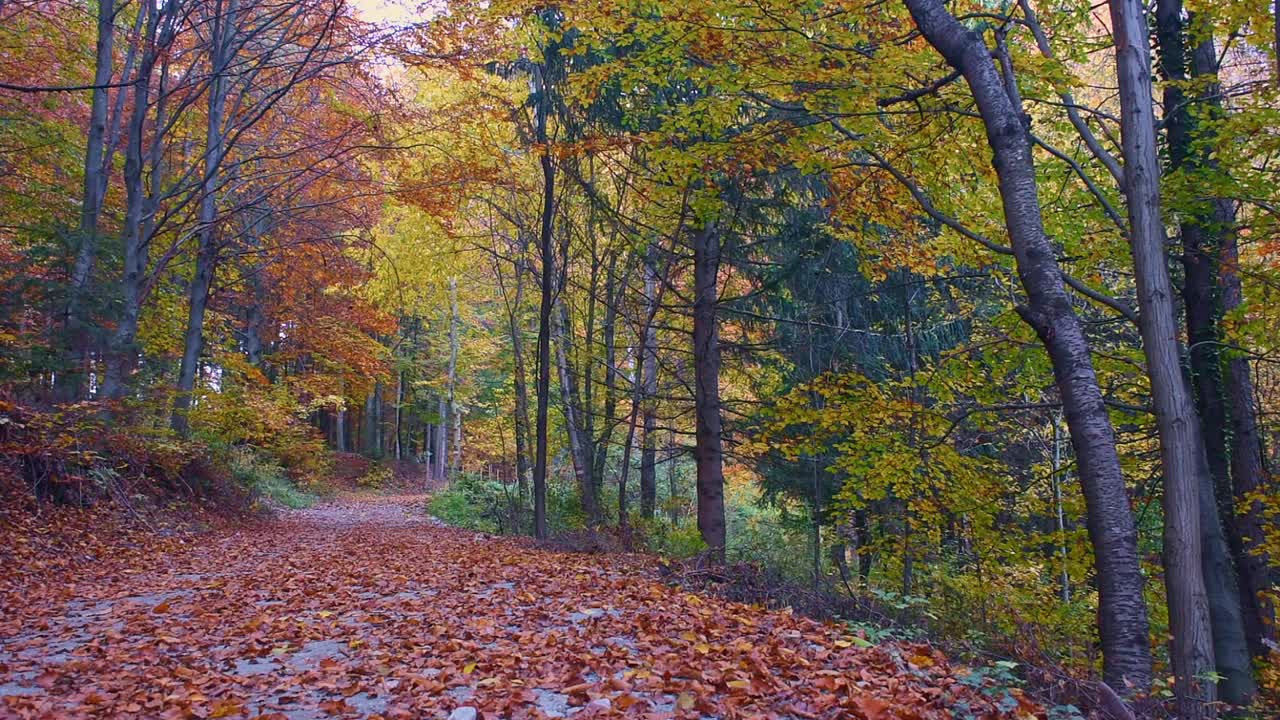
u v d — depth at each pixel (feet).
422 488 143.54
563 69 49.83
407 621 23.71
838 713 14.03
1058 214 35.83
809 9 29.66
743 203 44.73
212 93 63.57
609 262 62.54
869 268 39.70
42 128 57.52
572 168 51.75
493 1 34.76
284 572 36.09
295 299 97.19
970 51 25.48
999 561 41.22
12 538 36.11
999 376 38.93
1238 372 33.42
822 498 58.95
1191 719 19.13
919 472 41.34
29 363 42.22
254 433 79.97
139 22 57.47
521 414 69.87
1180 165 33.40
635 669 17.39
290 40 58.13
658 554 41.04
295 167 67.41
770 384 56.80
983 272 38.52
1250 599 32.45
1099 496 22.35
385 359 128.57
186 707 14.96
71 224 50.57
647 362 71.67
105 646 20.84
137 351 52.13
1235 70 38.88
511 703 14.82
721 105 32.37
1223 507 33.30
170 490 57.06
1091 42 33.17
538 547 47.91
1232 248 33.50
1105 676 21.76
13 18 57.31
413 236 71.56
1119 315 38.19
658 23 30.22
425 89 66.85
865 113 29.89
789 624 22.85
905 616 30.14
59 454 43.98
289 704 15.71
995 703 15.56
